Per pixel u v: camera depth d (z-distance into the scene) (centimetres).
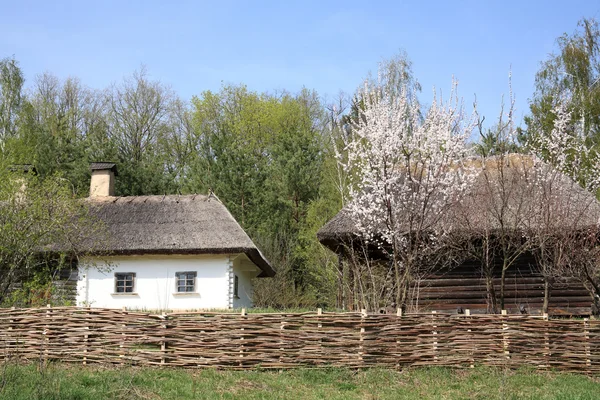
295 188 3228
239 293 2520
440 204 1354
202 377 1053
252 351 1095
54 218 1515
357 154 1438
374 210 1418
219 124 4181
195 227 2370
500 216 1364
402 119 1384
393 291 1431
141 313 1113
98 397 927
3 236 1421
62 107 4306
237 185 3141
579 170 1758
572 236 1340
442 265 1620
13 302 1422
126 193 3272
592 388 1030
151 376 1045
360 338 1097
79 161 3266
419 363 1101
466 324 1116
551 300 1702
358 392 1005
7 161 2097
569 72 2819
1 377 970
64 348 1116
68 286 2305
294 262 3061
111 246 2262
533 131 1934
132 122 4228
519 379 1057
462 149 1385
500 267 1722
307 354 1094
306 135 3416
